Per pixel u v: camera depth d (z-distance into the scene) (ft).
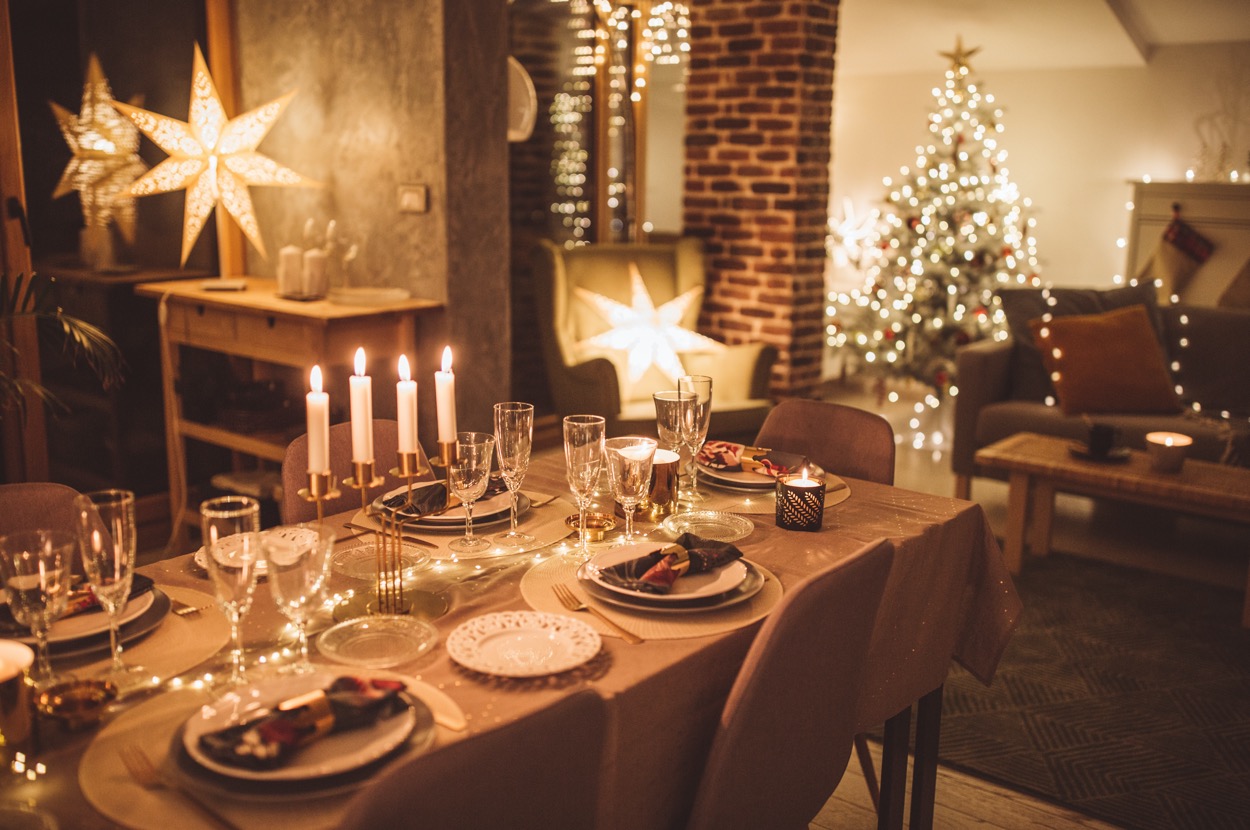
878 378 20.35
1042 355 14.26
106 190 12.08
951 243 18.69
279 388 11.97
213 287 11.97
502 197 11.94
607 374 12.61
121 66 12.06
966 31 20.43
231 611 4.02
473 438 5.51
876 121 23.88
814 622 4.30
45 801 3.29
